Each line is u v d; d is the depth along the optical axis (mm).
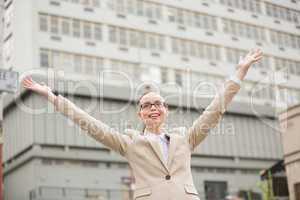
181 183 2463
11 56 10227
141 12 22484
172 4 22203
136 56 21828
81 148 20406
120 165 21297
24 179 19078
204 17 20844
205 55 21094
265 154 23750
